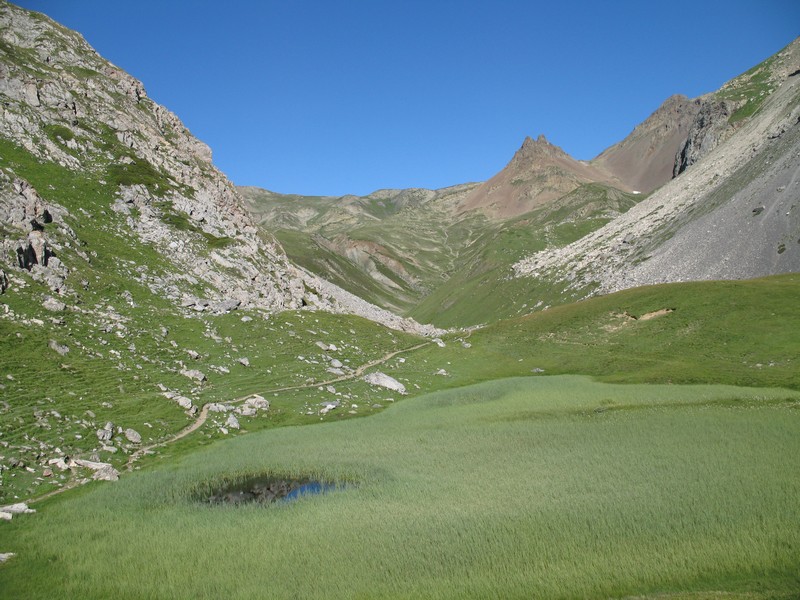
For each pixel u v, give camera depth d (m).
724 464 35.44
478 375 83.81
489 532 27.58
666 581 22.34
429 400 66.31
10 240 67.50
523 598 21.88
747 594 20.86
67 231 82.44
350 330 101.75
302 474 39.06
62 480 36.12
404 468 39.78
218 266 101.44
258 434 50.19
